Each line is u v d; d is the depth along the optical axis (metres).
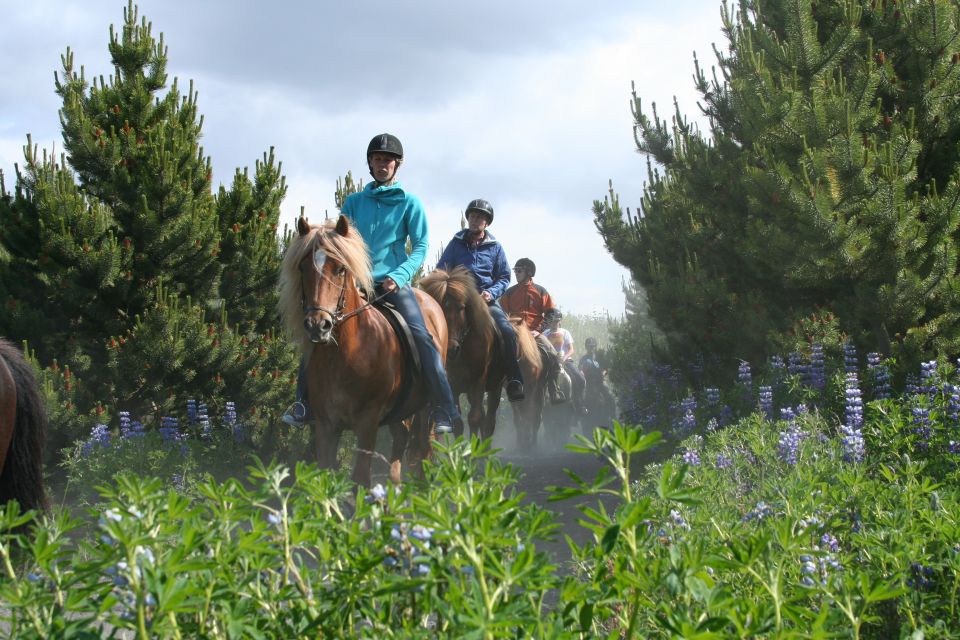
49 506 4.95
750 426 5.94
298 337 6.34
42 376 8.47
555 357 14.32
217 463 8.73
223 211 10.23
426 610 1.98
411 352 6.93
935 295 8.35
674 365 10.50
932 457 5.10
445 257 10.10
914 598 2.57
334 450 6.54
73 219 8.91
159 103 9.99
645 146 11.03
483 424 10.27
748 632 1.81
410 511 2.13
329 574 2.19
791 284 8.89
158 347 9.02
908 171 8.27
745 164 9.05
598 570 2.04
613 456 1.99
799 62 8.83
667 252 10.80
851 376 7.26
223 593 1.93
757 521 3.52
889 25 8.98
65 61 9.69
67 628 1.73
